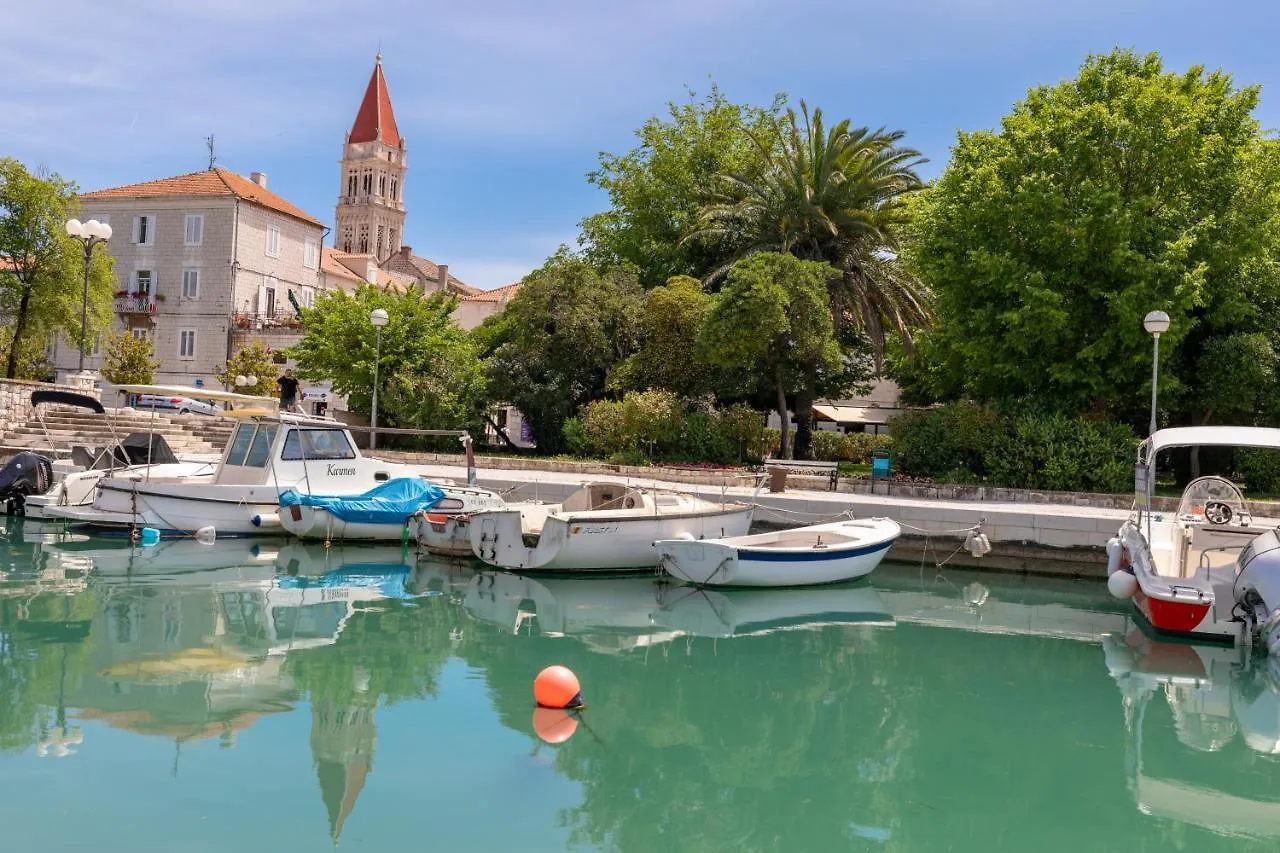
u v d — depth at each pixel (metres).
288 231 58.53
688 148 44.38
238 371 43.50
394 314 32.94
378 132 128.25
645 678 10.51
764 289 26.83
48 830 6.12
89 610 12.53
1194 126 22.39
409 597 14.33
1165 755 8.59
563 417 32.12
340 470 19.27
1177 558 13.79
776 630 13.13
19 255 40.75
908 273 32.50
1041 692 10.52
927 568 18.56
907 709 9.81
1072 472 21.98
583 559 16.03
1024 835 6.88
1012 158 23.61
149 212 54.78
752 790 7.51
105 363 46.94
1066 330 22.94
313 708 8.86
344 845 6.09
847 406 48.75
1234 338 24.52
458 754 7.84
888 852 6.52
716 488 22.97
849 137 33.59
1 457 24.44
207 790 6.87
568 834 6.45
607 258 45.88
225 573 15.49
